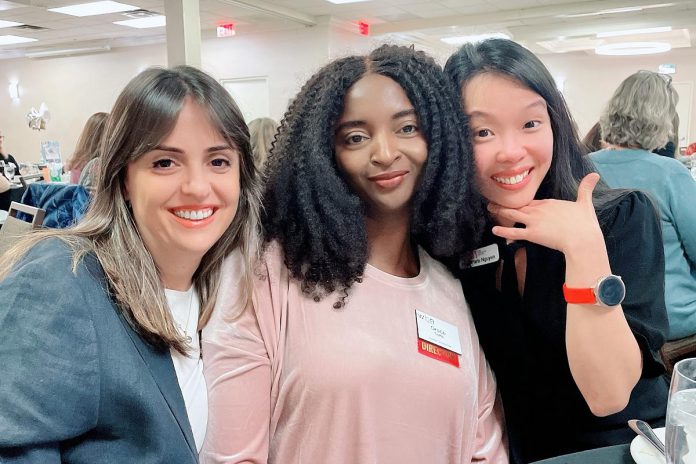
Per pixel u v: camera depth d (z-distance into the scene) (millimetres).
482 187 1054
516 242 1145
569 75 12727
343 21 9242
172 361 887
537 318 1117
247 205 979
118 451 810
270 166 1041
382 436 940
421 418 960
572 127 1140
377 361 920
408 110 929
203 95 852
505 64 997
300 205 959
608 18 8984
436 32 10086
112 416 796
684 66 11891
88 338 770
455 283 1124
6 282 774
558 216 1008
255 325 951
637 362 990
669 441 661
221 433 922
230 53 9977
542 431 1175
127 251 865
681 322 2018
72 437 764
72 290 779
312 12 8641
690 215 2012
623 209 1125
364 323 953
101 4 7477
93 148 3598
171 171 849
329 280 954
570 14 8273
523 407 1170
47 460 722
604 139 2359
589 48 11648
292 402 935
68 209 2668
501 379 1181
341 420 915
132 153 832
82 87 11828
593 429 1117
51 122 12406
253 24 9070
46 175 6738
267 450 954
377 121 920
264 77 9742
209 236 887
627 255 1096
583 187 1058
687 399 650
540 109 1025
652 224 1135
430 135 956
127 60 11148
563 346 1106
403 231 1053
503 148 1009
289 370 933
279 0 7797
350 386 905
